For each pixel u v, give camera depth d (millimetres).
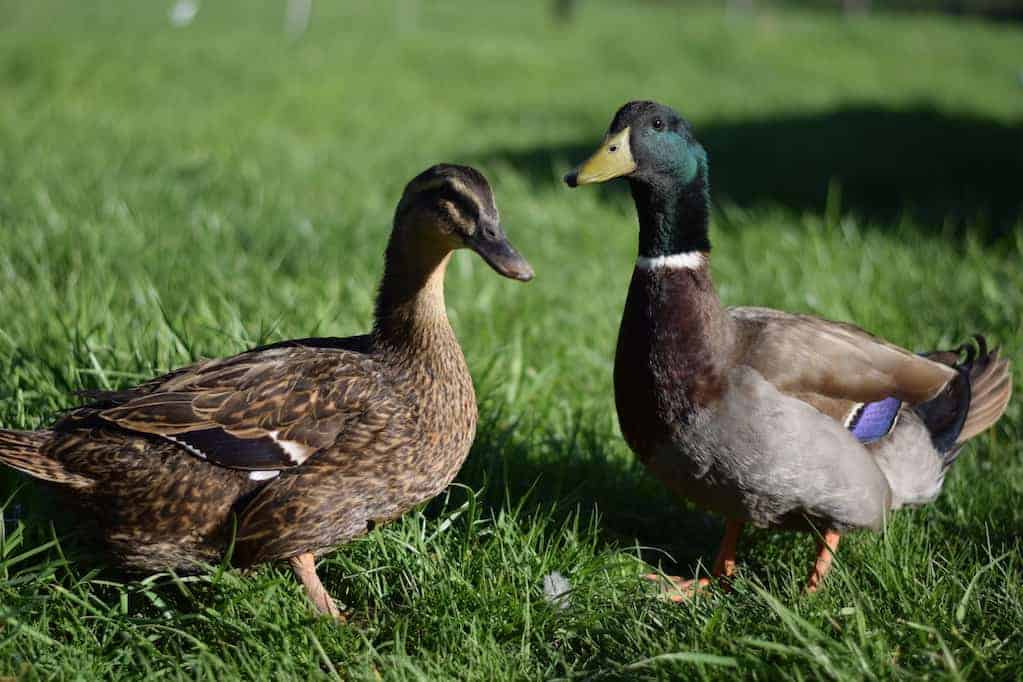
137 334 1614
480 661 1277
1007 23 9953
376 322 1342
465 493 1477
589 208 2746
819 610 1307
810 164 3562
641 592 1377
